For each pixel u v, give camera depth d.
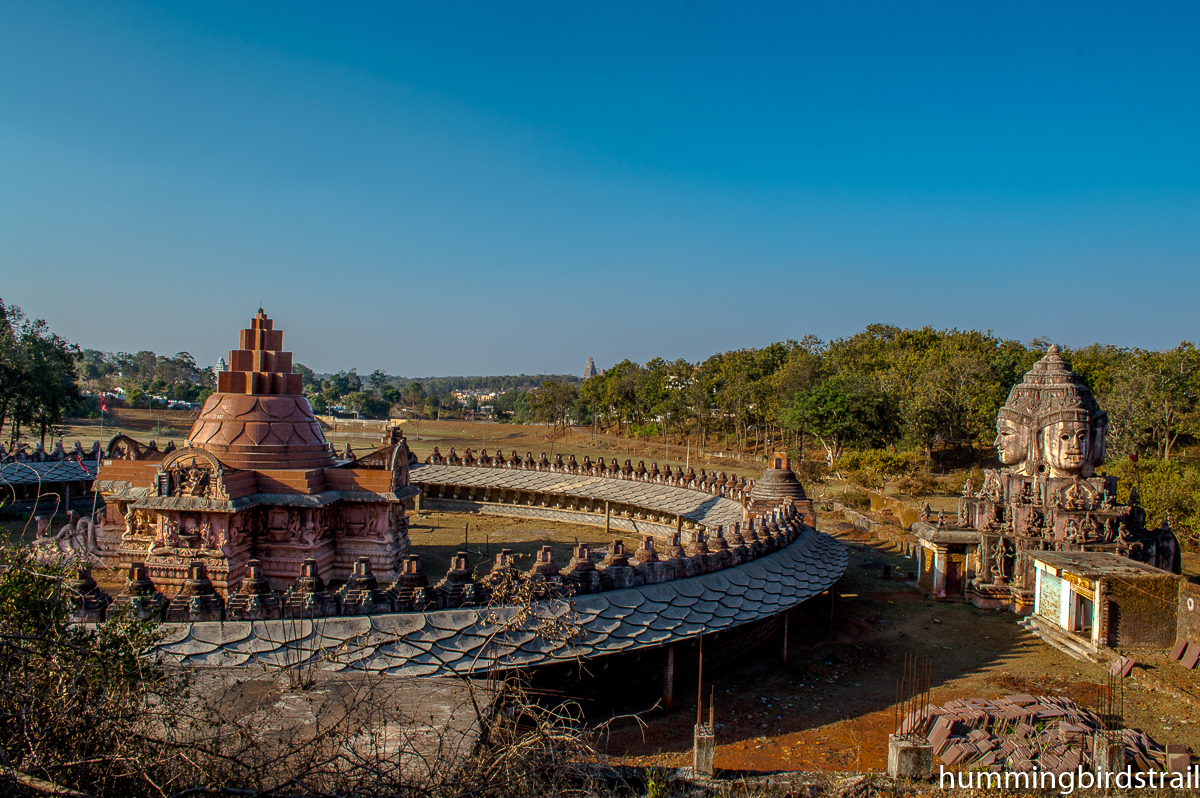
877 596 32.09
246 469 27.97
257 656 15.75
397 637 16.73
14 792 6.98
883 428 78.00
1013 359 90.25
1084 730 15.77
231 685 11.83
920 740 14.59
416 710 11.19
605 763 13.30
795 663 23.69
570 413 136.62
